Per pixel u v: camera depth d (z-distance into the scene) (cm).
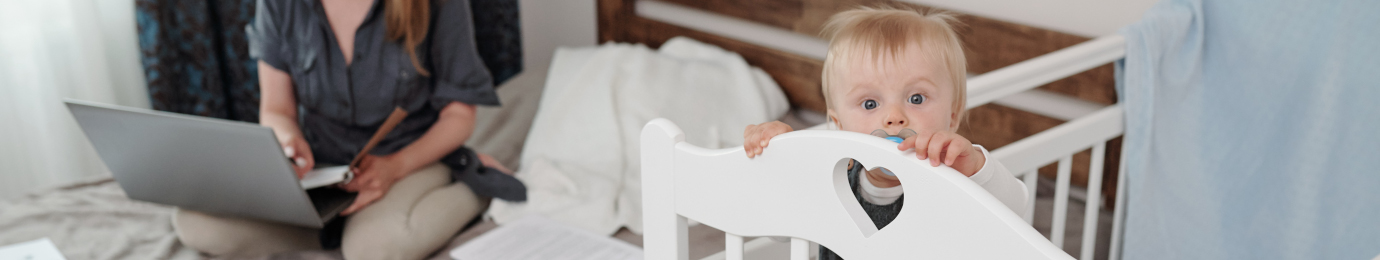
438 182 155
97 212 149
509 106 213
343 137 153
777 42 205
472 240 145
